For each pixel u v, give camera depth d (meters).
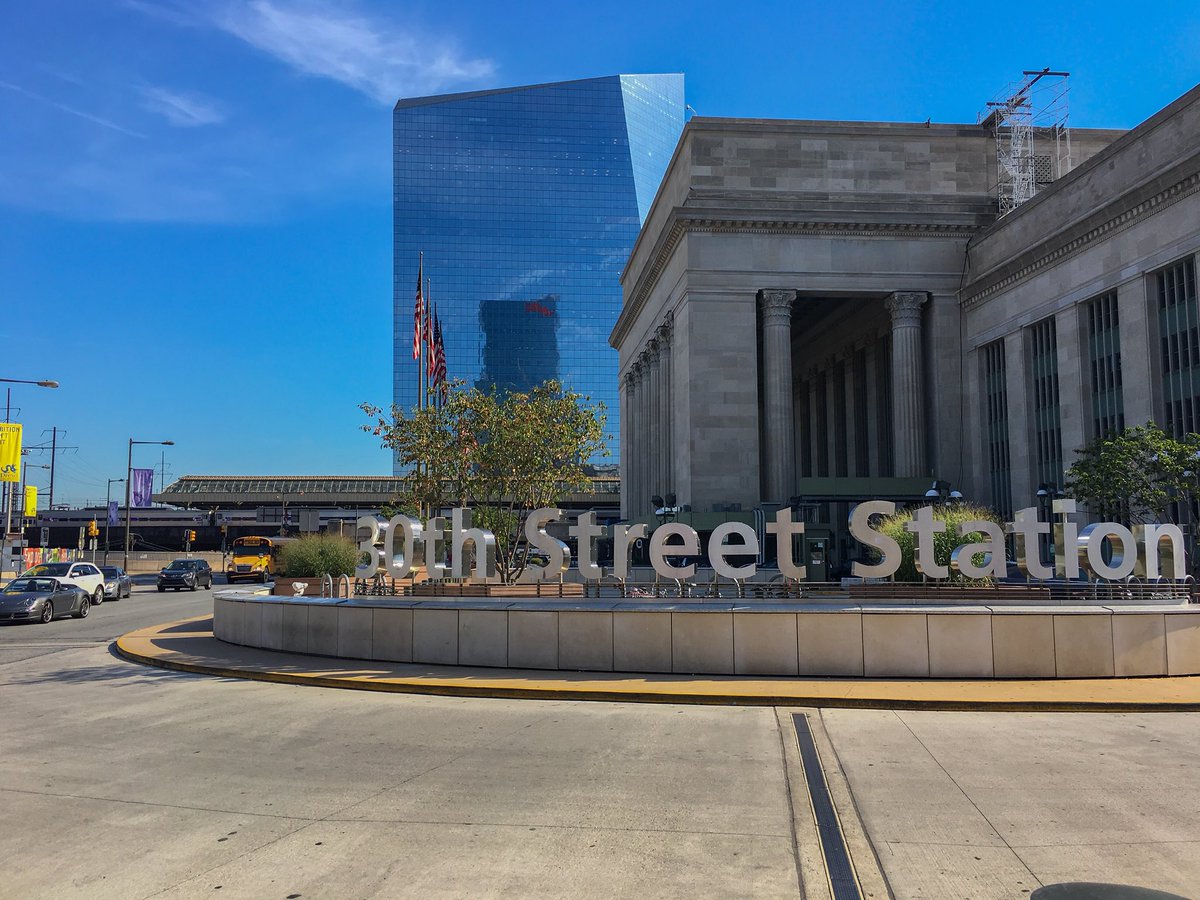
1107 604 16.69
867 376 61.94
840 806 8.34
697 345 50.09
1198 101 34.62
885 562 18.48
